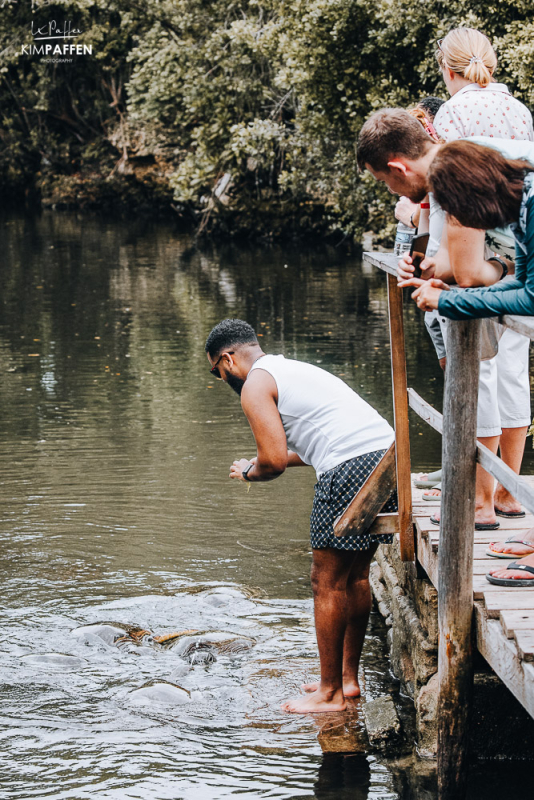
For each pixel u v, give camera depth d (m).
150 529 6.30
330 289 18.89
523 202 2.62
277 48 20.80
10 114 39.59
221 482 7.30
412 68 17.39
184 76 23.84
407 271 3.06
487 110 3.63
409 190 3.33
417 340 13.47
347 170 19.91
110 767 3.58
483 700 3.65
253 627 4.85
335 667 4.04
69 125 38.50
